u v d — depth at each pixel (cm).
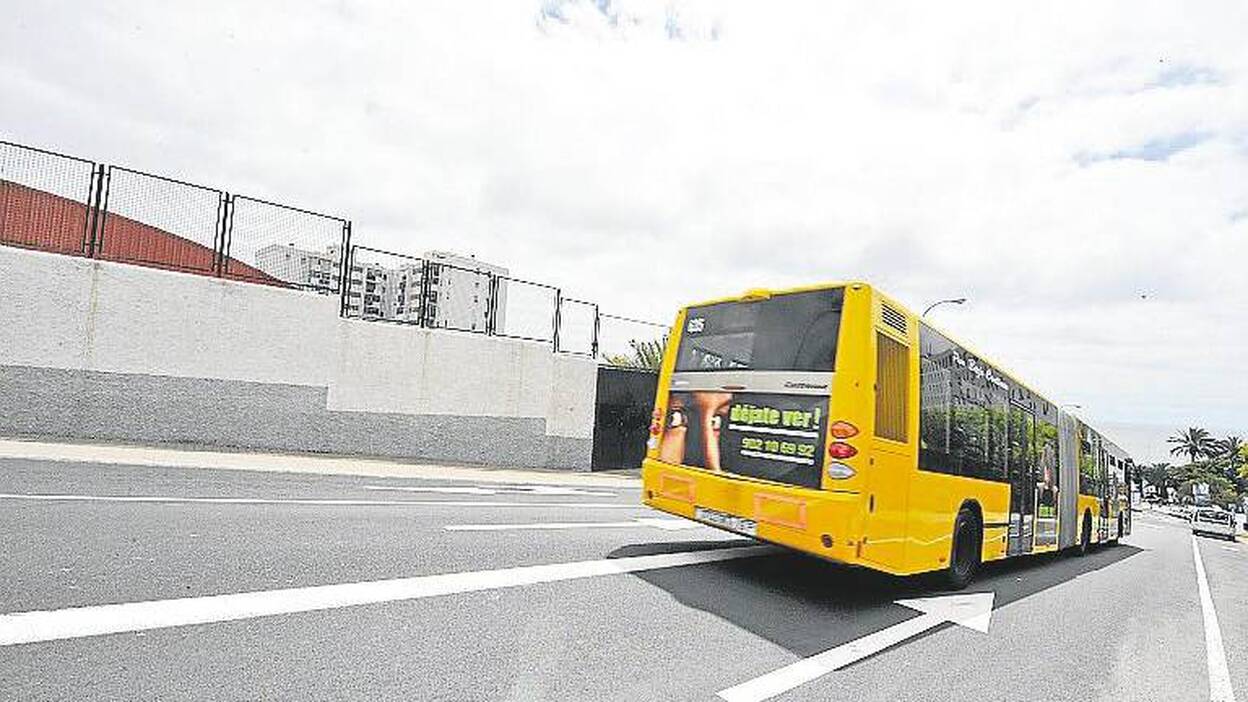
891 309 717
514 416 2062
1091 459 1647
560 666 426
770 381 713
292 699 339
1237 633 841
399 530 774
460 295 1994
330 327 1677
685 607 591
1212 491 8681
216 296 1514
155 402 1440
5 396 1293
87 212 1393
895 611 695
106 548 569
